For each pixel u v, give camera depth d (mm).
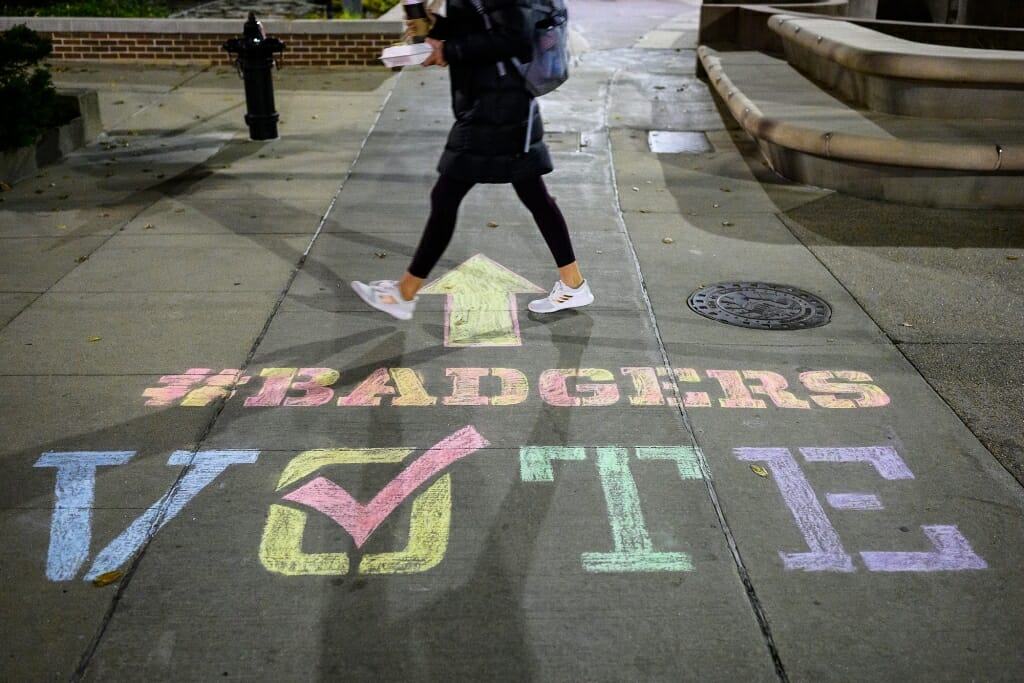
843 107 8609
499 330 5219
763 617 3100
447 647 2955
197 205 7496
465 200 7508
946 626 3068
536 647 2959
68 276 6000
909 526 3578
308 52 12930
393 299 4973
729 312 5449
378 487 3783
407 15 4297
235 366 4797
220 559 3357
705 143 9328
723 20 12836
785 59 11461
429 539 3471
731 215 7215
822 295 5695
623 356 4918
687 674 2857
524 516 3611
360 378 4676
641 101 10867
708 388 4594
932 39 10812
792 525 3578
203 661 2893
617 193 7766
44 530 3512
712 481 3848
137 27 12984
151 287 5824
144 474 3861
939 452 4066
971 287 5801
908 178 7328
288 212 7324
